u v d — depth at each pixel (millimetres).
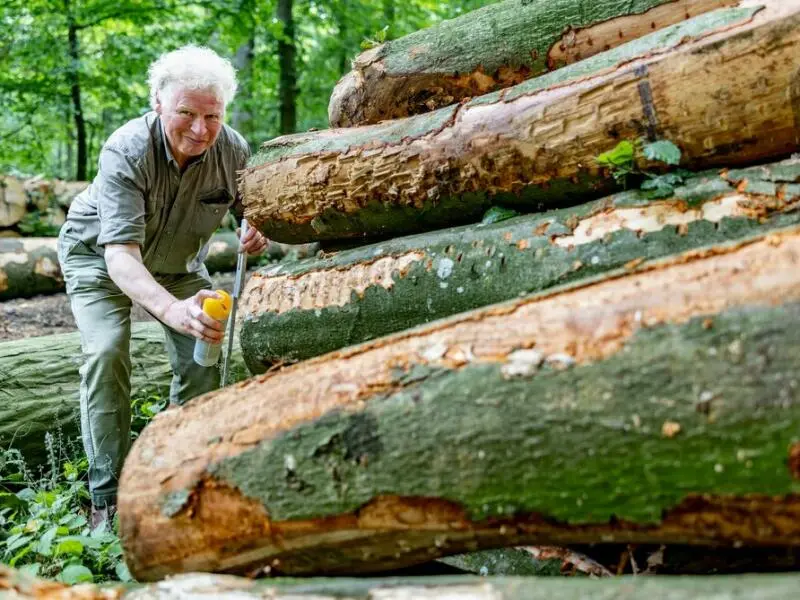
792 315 1338
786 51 1938
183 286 3416
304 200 2842
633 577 1332
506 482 1501
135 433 3568
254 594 1520
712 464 1350
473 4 9922
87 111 11852
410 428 1574
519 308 1627
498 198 2512
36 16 9016
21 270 6176
